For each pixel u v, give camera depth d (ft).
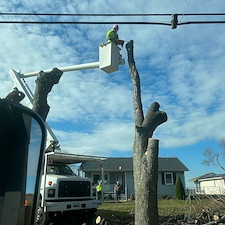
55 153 32.40
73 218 33.91
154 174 21.97
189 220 31.40
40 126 8.28
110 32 25.88
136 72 27.30
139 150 23.26
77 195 33.96
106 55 25.75
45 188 32.04
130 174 97.86
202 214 32.58
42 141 8.25
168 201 71.46
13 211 6.98
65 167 37.47
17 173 7.27
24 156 7.48
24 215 7.56
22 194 7.30
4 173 7.07
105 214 41.29
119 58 26.48
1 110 7.36
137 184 22.49
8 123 7.40
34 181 7.99
